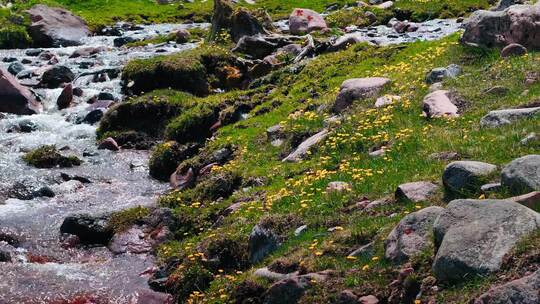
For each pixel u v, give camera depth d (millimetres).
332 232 13766
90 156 23906
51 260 16719
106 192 20828
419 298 10695
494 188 12648
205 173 20547
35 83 30328
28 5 45344
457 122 17812
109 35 44469
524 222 10625
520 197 11617
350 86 22000
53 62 34531
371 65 26203
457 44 24422
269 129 21484
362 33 36812
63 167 22672
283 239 14406
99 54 36375
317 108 22750
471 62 23078
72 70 32719
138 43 39469
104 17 49062
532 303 9266
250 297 12773
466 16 41406
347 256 12609
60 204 19750
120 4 53750
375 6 45469
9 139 24828
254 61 30984
